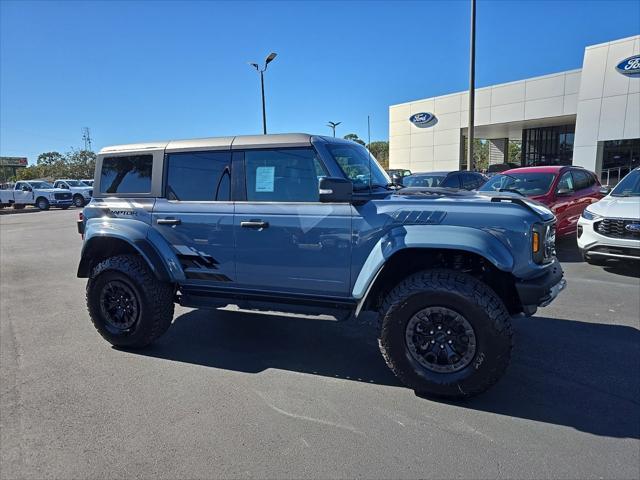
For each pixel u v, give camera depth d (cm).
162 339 480
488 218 333
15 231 1642
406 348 341
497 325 316
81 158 7469
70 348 457
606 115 2142
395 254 350
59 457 277
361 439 291
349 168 397
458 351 330
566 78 2542
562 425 303
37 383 378
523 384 361
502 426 303
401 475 255
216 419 318
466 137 3462
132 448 285
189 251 424
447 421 311
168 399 348
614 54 2088
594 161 2203
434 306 329
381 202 362
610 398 338
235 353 441
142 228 438
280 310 411
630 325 487
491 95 2883
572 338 453
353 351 443
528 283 329
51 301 644
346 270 369
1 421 319
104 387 370
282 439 292
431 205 349
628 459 265
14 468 266
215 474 259
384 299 383
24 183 3081
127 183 461
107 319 452
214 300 436
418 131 3319
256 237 396
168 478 256
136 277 430
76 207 3238
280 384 373
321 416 320
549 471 255
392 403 338
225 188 416
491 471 257
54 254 1088
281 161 397
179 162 438
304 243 380
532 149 3212
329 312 391
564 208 884
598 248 701
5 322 546
